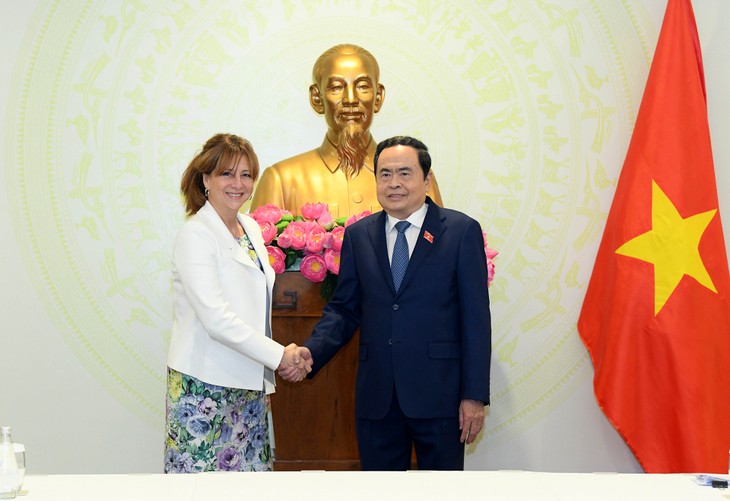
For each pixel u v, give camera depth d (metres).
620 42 3.97
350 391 3.22
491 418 3.98
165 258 3.94
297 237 3.13
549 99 3.98
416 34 3.98
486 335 2.80
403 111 3.98
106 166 3.91
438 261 2.85
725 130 3.92
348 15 3.97
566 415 3.97
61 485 1.76
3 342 3.87
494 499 1.66
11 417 3.87
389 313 2.87
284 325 3.21
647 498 1.67
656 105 3.72
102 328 3.91
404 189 2.87
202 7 3.94
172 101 3.94
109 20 3.91
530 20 3.98
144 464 3.91
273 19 3.96
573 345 3.97
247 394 2.72
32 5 3.88
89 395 3.90
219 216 2.71
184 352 2.62
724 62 3.92
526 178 3.98
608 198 3.97
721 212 3.93
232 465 2.67
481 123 3.99
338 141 3.81
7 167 3.87
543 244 3.98
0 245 3.88
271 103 3.96
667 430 3.57
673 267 3.61
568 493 1.71
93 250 3.91
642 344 3.62
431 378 2.81
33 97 3.88
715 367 3.57
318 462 3.21
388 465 2.89
